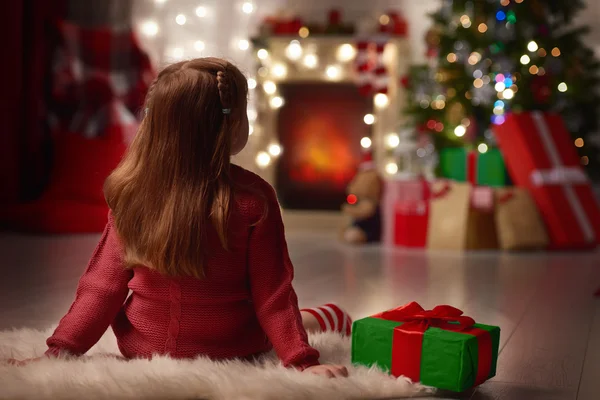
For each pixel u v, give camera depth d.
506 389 1.49
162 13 5.41
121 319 1.51
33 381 1.25
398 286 2.91
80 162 4.87
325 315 1.81
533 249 4.40
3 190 5.09
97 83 5.23
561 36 4.71
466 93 4.71
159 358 1.40
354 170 5.39
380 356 1.46
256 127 5.39
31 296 2.49
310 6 5.70
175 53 5.43
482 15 4.77
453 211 4.39
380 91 5.18
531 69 4.69
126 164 1.43
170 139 1.39
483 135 4.89
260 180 1.48
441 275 3.26
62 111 5.25
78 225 4.59
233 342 1.48
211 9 5.51
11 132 5.09
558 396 1.45
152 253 1.37
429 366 1.40
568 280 3.18
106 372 1.31
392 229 4.51
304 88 5.41
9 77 5.04
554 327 2.16
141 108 1.62
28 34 5.12
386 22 5.36
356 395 1.32
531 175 4.49
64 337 1.41
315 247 4.38
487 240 4.38
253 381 1.28
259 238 1.43
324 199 5.43
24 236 4.46
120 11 5.37
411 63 5.58
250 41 5.41
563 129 4.67
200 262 1.38
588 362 1.73
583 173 4.61
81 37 5.22
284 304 1.43
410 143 5.43
